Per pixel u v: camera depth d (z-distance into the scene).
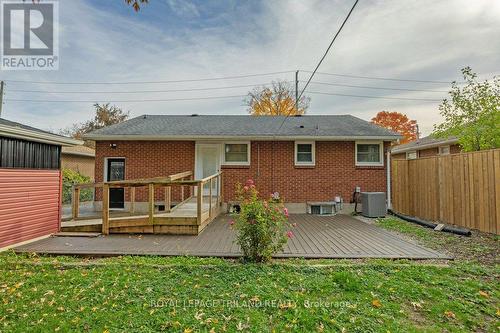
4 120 7.11
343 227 8.36
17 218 6.47
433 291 3.70
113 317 3.12
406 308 3.31
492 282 4.02
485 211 6.95
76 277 4.30
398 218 9.97
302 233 7.48
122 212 10.88
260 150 11.57
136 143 11.58
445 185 8.30
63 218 8.95
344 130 11.73
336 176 11.45
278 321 3.04
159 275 4.37
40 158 7.22
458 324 2.97
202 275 4.32
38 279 4.22
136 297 3.61
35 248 6.07
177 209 9.00
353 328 2.88
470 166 7.41
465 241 6.40
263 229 4.87
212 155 11.61
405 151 18.52
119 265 4.86
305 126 12.53
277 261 5.09
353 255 5.39
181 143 11.58
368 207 10.25
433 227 8.02
